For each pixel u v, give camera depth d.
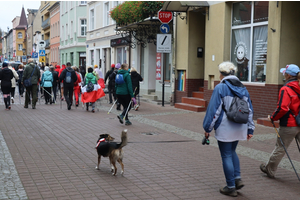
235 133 5.04
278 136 5.75
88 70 14.75
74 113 14.23
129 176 5.96
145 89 21.19
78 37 41.41
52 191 5.14
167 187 5.41
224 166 5.10
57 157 7.15
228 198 4.98
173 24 17.08
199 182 5.68
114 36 26.52
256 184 5.62
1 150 7.64
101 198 4.89
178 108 15.95
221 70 5.20
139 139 9.17
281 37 11.00
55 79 18.48
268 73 11.42
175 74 17.17
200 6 14.39
